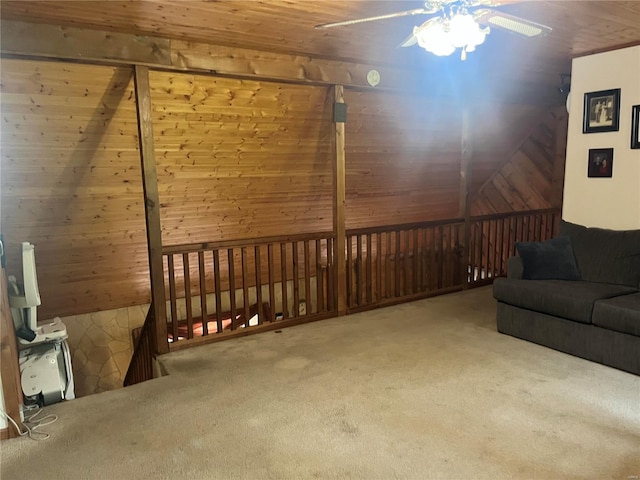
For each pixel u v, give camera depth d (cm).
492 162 695
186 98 409
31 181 412
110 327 577
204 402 296
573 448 239
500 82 543
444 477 218
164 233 539
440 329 423
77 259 498
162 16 304
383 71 453
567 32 368
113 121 399
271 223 602
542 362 345
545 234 635
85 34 320
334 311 471
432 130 583
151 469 230
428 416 272
